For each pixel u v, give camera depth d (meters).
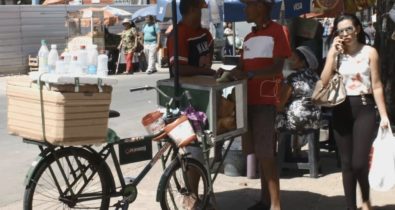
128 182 4.93
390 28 8.87
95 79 4.36
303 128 6.42
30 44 20.58
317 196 6.02
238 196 6.06
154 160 4.96
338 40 4.84
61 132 4.27
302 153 7.46
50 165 4.62
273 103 5.00
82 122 4.36
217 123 4.91
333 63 4.88
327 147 7.35
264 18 4.94
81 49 4.63
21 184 6.82
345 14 4.89
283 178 6.73
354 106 4.84
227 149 5.38
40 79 4.31
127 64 20.50
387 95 8.83
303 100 6.38
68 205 4.70
